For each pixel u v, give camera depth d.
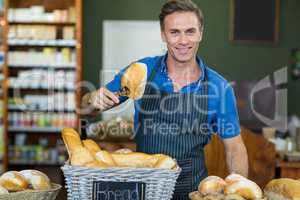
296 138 5.56
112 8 9.98
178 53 2.81
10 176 2.26
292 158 5.03
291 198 2.18
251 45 9.98
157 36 9.98
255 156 4.70
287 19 10.00
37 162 9.34
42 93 9.45
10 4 9.45
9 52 9.28
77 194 2.16
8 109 9.31
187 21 2.73
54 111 9.34
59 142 9.24
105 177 2.13
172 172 2.15
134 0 9.96
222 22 9.96
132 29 9.99
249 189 2.16
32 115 9.34
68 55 9.33
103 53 10.00
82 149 2.21
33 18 9.24
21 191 2.20
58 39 9.37
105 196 2.14
